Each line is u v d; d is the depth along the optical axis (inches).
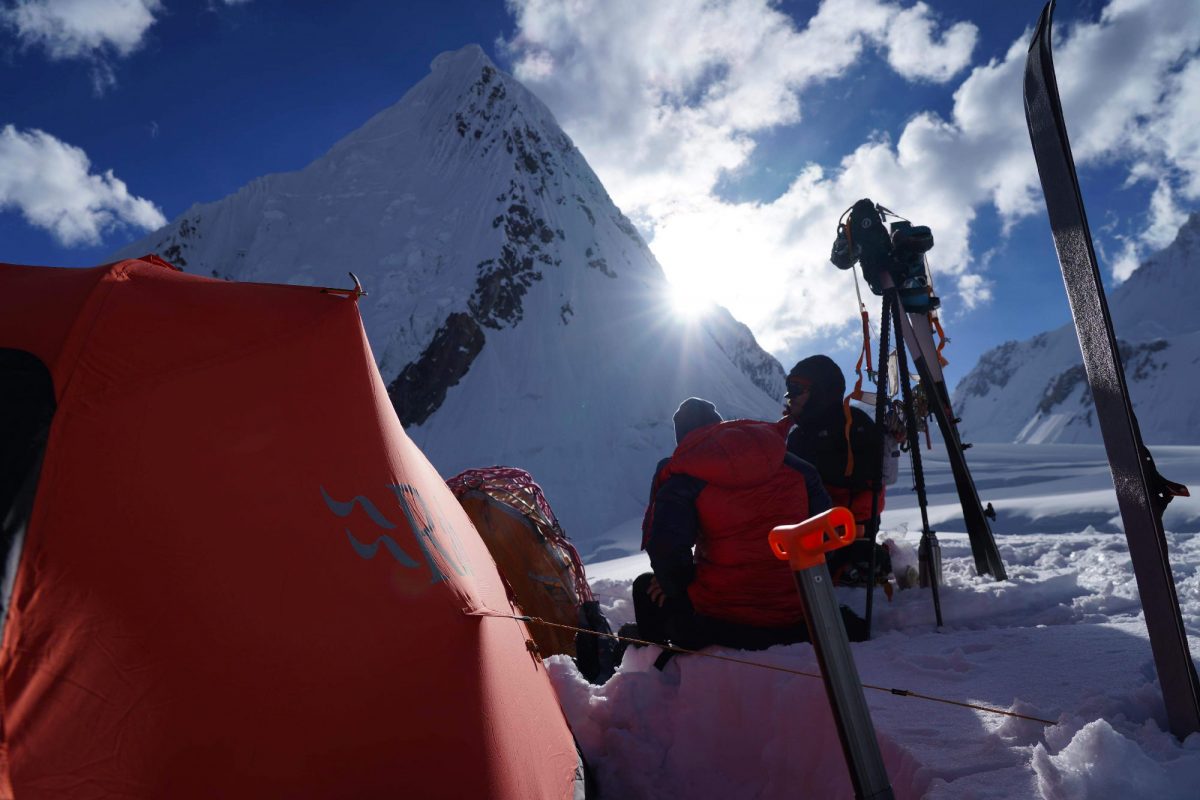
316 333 100.7
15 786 59.2
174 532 74.5
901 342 156.7
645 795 112.0
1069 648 109.0
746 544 131.7
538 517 178.7
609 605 213.3
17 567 65.9
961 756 79.4
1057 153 81.1
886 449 166.4
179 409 82.2
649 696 126.9
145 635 68.9
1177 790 63.4
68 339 81.3
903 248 154.9
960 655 109.3
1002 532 458.9
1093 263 78.2
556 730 103.3
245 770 68.2
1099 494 489.4
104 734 64.0
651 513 141.9
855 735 52.9
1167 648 76.9
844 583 171.5
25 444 71.8
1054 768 67.5
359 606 81.7
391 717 77.3
